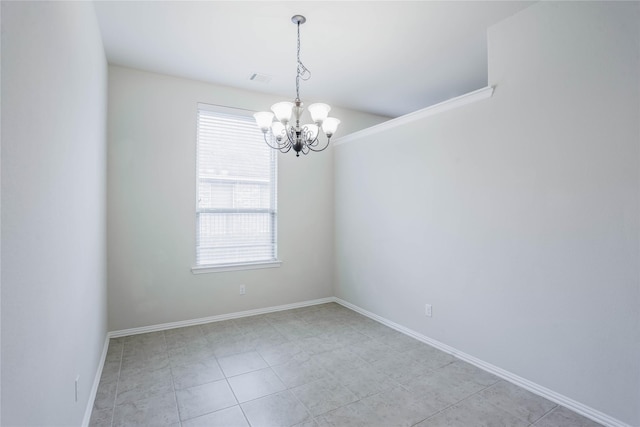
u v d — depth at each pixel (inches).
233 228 155.9
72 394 63.3
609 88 76.0
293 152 170.2
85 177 78.5
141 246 135.2
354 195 165.6
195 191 145.6
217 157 152.0
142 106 135.3
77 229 68.8
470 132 107.7
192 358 111.9
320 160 178.4
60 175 55.3
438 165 119.6
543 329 88.5
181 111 142.7
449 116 115.2
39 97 44.4
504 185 97.7
